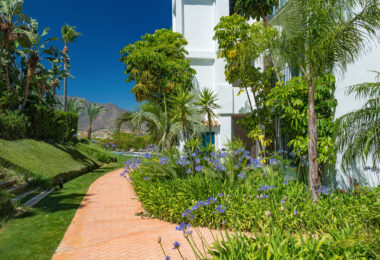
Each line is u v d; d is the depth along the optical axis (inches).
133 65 631.2
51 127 784.3
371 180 250.1
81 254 159.2
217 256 112.3
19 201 303.1
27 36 768.3
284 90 326.0
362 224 135.8
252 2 404.8
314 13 214.2
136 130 488.4
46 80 934.4
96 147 1067.3
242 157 281.6
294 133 358.3
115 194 381.4
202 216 202.5
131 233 201.0
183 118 390.6
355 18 201.5
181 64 610.2
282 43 248.7
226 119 640.4
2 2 736.3
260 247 113.3
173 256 148.6
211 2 732.0
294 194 210.4
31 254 161.0
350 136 193.2
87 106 1526.8
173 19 845.2
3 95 711.7
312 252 101.3
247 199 198.4
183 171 304.8
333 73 309.9
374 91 198.4
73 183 489.4
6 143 533.6
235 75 462.9
